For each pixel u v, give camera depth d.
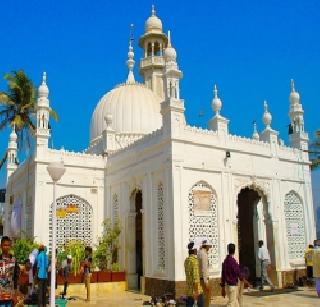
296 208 20.09
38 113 19.66
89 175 20.45
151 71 31.34
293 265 18.92
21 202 22.33
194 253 11.20
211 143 16.97
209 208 16.61
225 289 11.31
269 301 14.10
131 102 25.22
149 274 16.53
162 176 16.41
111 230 19.36
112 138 21.66
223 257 16.42
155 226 16.61
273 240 18.44
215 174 17.02
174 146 15.84
